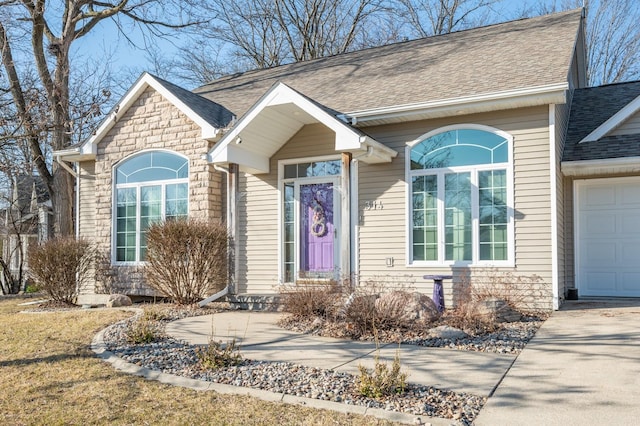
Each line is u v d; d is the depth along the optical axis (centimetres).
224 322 870
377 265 1064
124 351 647
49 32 1831
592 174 1034
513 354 609
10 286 1961
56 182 1769
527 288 920
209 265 1080
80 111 1404
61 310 1105
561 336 688
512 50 1128
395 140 1064
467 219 993
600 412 415
